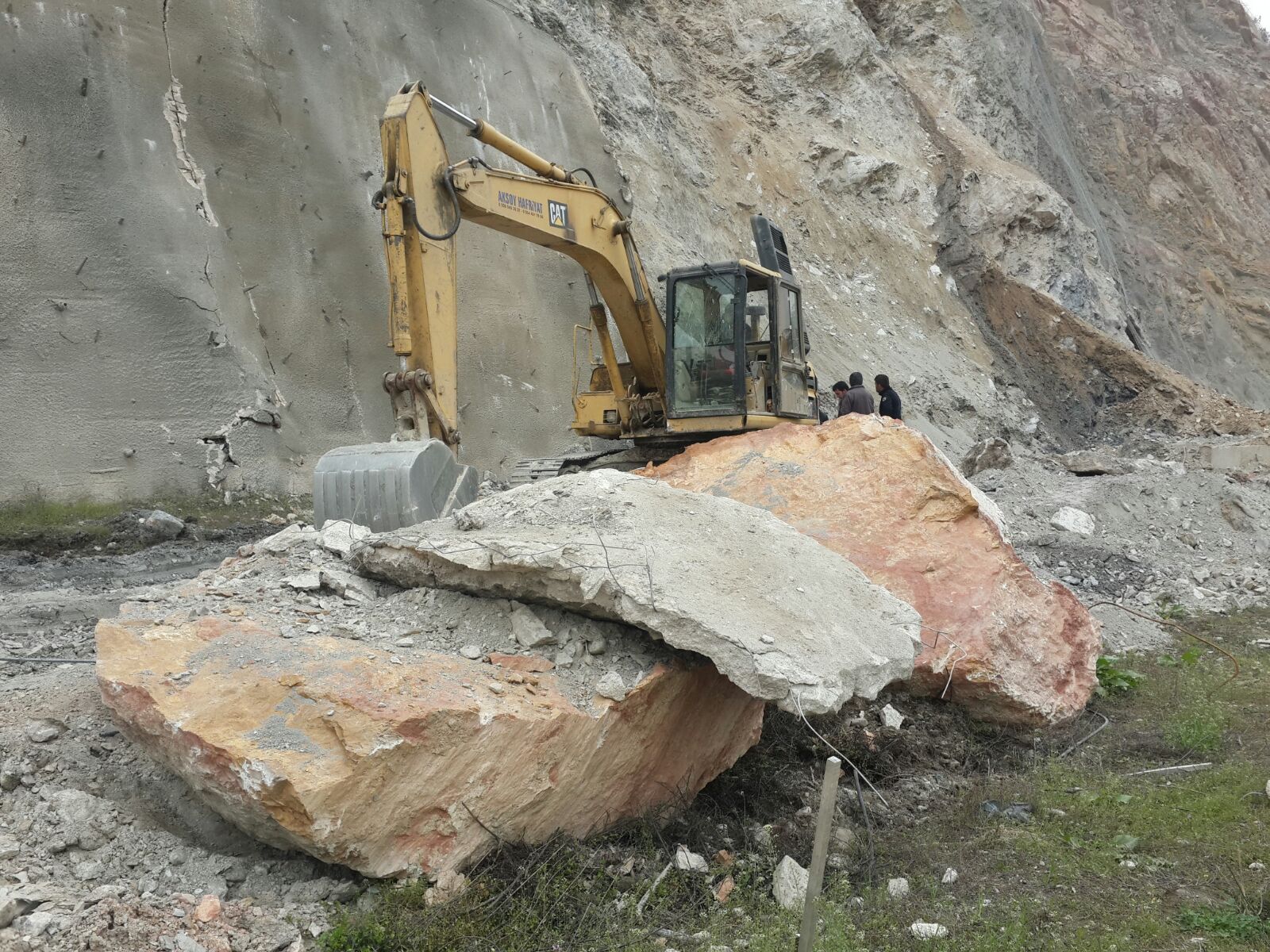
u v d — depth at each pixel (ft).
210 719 12.41
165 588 16.85
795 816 17.17
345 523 19.11
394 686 12.68
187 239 43.29
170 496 38.99
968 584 22.34
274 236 46.62
